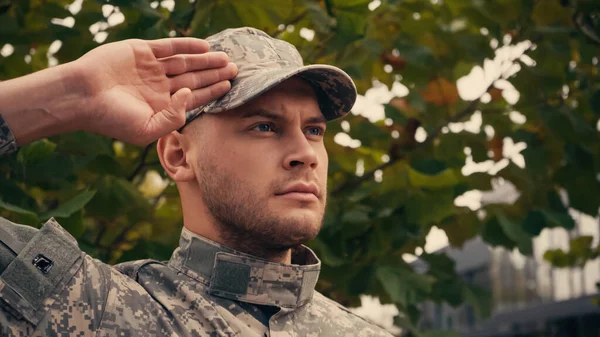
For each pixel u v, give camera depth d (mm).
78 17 3213
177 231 3359
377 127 3545
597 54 3809
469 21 3727
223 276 1908
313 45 3434
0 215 2766
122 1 2891
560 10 3654
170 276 1939
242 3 3051
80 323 1709
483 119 3793
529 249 3771
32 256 1722
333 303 2215
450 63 3756
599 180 3822
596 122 4055
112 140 3072
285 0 3047
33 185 3027
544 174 3754
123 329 1746
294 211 1883
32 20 3543
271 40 2117
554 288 18094
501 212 3797
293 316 1969
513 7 3660
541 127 3875
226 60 1903
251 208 1888
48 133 1660
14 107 1605
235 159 1912
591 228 10570
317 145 2010
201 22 3047
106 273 1828
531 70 3662
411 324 3729
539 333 19766
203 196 1970
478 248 21312
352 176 3787
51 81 1645
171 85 1825
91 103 1678
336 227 3355
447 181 3324
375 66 3881
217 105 1917
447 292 3828
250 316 1901
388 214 3334
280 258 2004
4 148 1595
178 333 1803
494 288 20766
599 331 17359
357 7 3082
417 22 3695
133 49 1760
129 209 3238
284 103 1938
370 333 2135
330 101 2121
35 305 1677
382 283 3326
